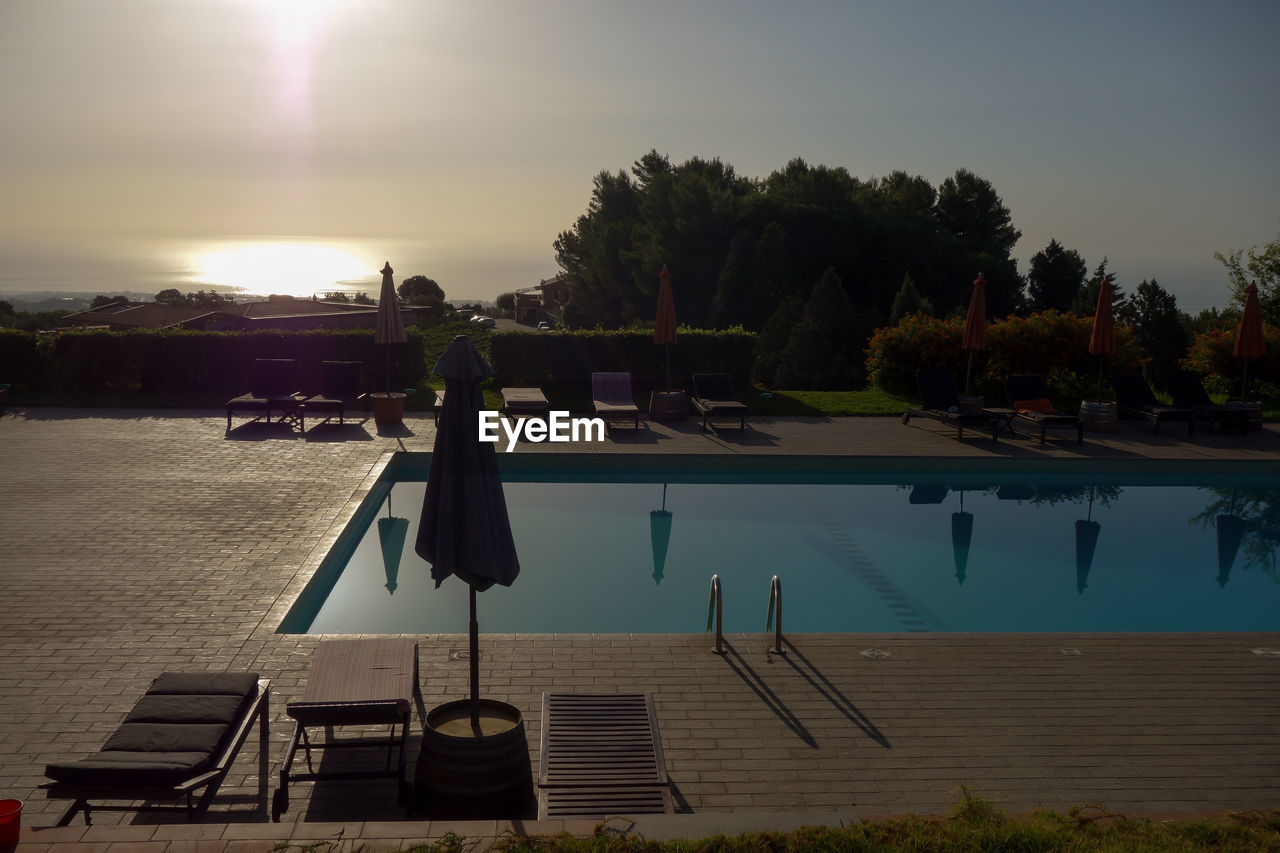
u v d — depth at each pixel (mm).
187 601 8250
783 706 6555
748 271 40906
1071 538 12039
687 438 16344
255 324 57031
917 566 10867
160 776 4406
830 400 20172
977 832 4383
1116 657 7523
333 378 17375
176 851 4070
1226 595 10023
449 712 5480
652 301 42938
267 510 11273
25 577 8742
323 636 7562
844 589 10062
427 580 10117
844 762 5797
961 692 6828
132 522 10641
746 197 44438
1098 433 17328
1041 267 53969
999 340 20703
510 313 107000
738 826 4512
